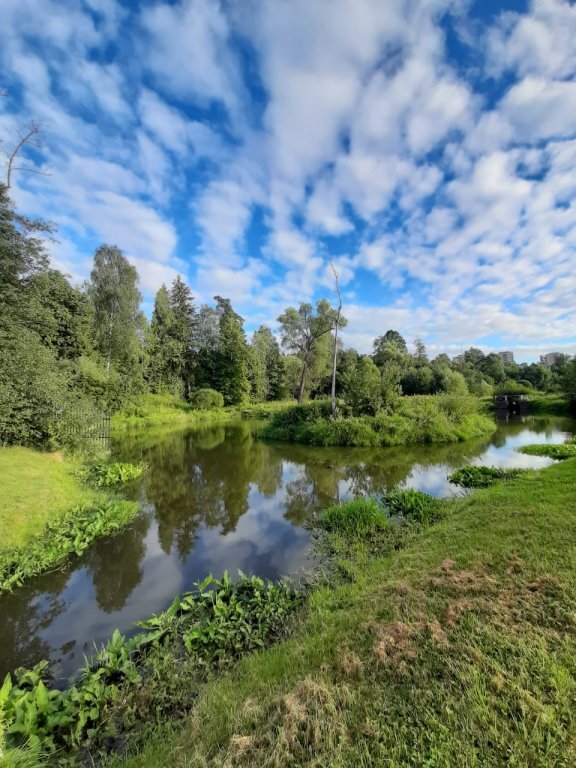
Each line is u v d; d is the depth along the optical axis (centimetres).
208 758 214
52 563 586
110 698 315
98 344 2784
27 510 691
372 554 571
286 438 1864
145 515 820
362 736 209
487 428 2064
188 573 565
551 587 337
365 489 977
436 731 204
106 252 2962
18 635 429
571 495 614
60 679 357
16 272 1230
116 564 596
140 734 283
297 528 732
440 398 2059
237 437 2075
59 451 1194
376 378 1998
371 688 248
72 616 463
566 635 269
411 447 1570
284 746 207
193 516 817
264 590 479
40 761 260
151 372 3706
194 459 1444
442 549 488
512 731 197
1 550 572
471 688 230
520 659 250
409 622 321
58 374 1282
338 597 442
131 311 2964
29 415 1094
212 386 4356
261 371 4681
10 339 1097
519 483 774
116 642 376
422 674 252
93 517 737
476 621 301
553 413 3247
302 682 262
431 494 889
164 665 351
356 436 1636
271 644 386
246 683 296
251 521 781
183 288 4734
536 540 451
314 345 4341
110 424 2389
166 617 426
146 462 1391
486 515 588
